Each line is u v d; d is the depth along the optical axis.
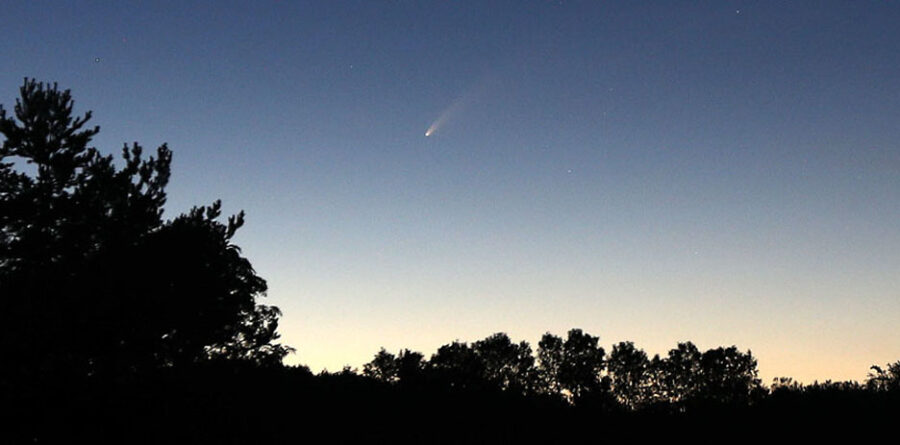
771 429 23.81
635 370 76.12
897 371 32.03
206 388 26.12
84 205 25.95
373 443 25.84
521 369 74.44
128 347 23.62
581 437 28.16
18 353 21.55
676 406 30.52
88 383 22.52
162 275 25.17
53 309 22.22
